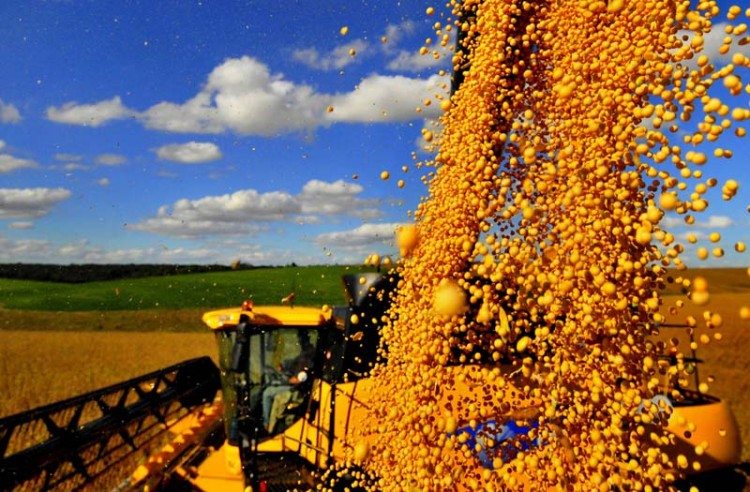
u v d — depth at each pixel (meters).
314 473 4.00
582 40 2.75
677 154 2.23
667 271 2.28
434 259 2.97
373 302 4.34
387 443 3.16
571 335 2.45
